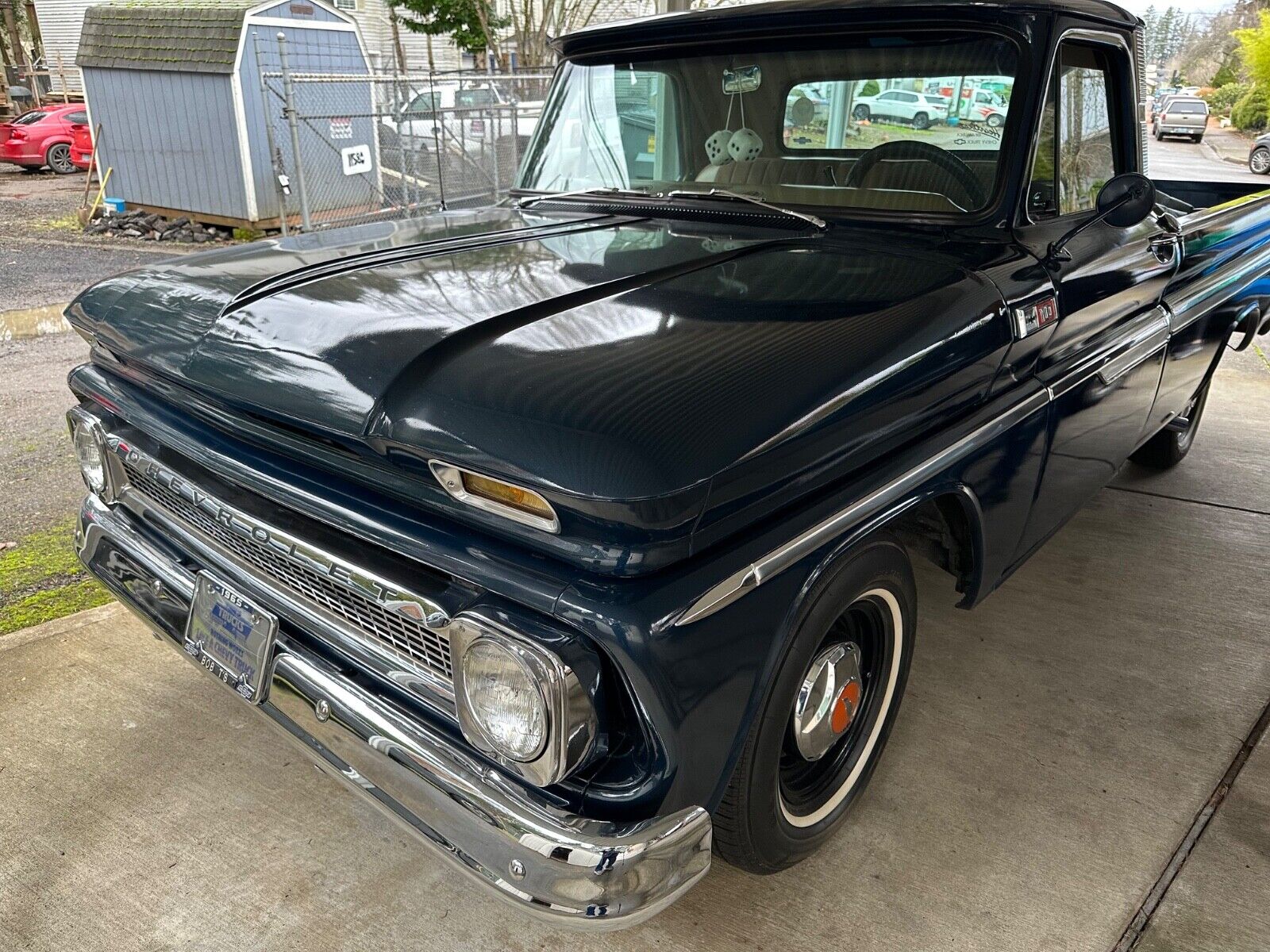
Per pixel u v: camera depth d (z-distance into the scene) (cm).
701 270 205
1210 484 450
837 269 209
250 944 196
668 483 135
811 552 168
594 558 140
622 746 153
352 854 220
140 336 197
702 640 148
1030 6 226
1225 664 302
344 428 155
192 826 227
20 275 965
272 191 1184
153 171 1232
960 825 231
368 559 167
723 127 266
